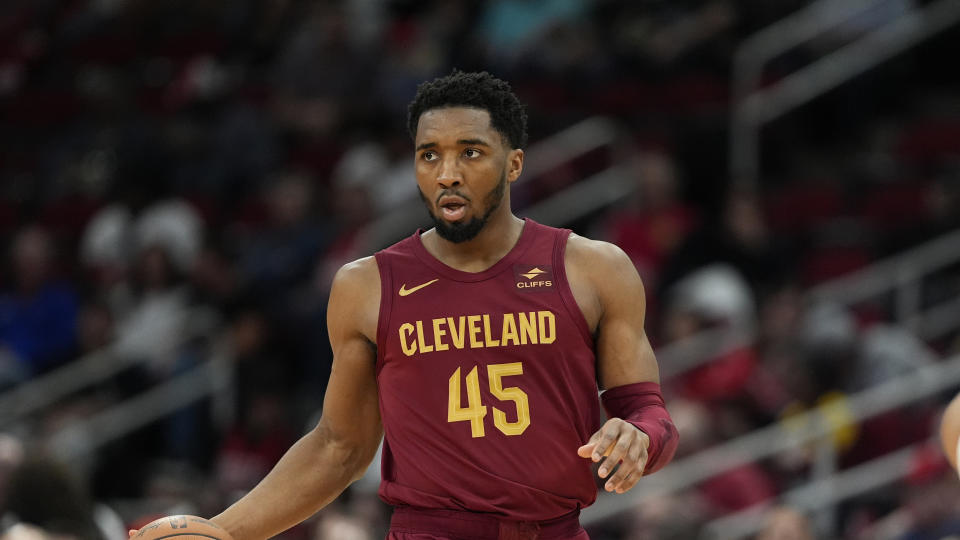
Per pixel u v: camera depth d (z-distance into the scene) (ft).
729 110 141.69
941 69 149.59
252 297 119.34
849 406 94.99
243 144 147.13
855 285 119.03
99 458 113.19
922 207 134.51
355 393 41.78
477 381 39.73
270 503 41.50
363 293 41.11
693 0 148.15
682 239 116.47
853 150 144.05
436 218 39.68
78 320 131.34
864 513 92.99
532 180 137.08
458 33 148.97
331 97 149.18
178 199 147.43
